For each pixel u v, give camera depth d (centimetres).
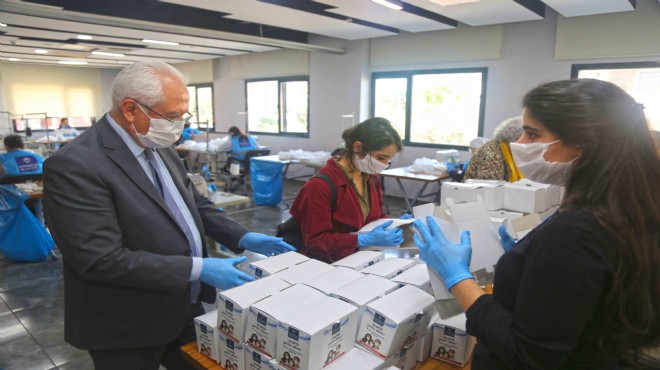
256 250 152
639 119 68
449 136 608
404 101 645
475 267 102
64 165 106
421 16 479
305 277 118
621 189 66
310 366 88
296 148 795
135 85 113
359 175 175
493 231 110
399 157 655
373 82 673
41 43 656
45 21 482
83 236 105
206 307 254
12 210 367
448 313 94
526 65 518
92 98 1114
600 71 470
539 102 75
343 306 100
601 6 408
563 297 65
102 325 119
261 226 511
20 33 564
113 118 120
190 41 653
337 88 702
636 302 66
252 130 874
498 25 525
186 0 412
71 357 239
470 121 585
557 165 76
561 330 65
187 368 134
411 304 102
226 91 908
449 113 602
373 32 588
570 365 72
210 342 112
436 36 582
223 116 929
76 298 119
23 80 1005
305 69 746
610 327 68
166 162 138
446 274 88
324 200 161
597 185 68
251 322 99
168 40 641
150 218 117
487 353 83
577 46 471
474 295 82
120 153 116
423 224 101
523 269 74
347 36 623
